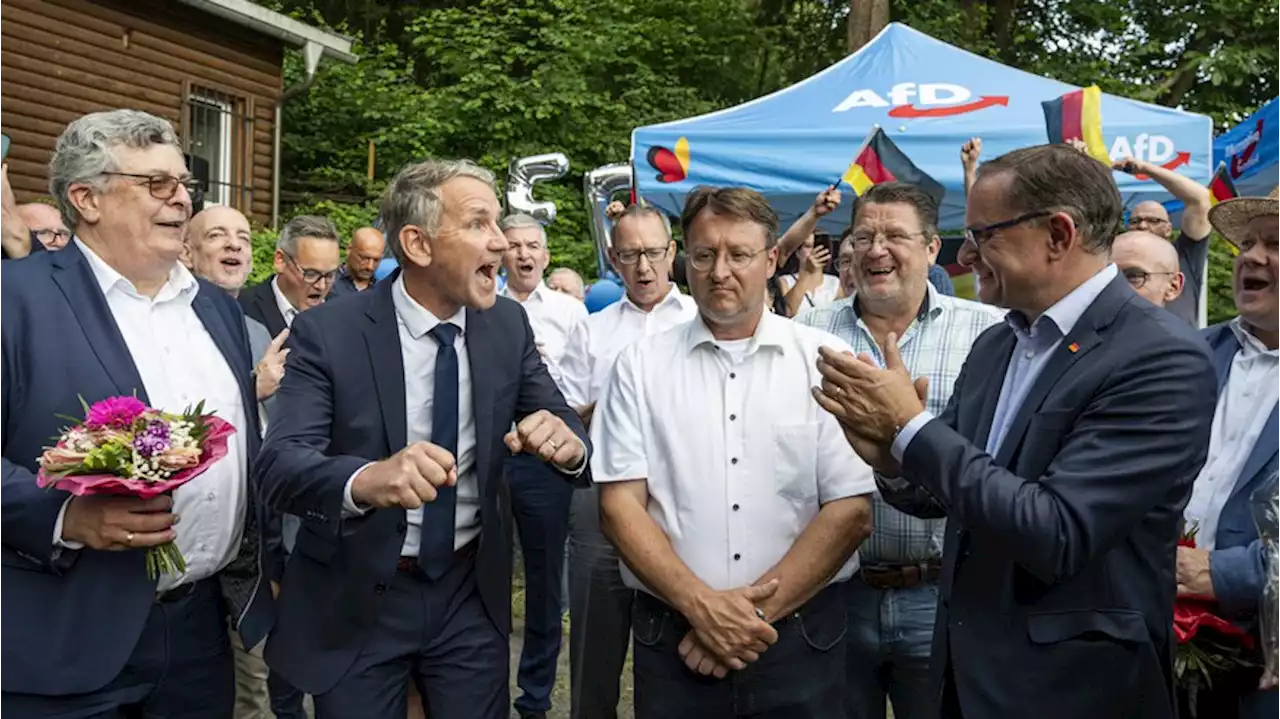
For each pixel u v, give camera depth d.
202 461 2.27
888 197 3.15
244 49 12.30
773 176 6.70
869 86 7.14
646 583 2.56
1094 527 1.86
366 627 2.52
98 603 2.34
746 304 2.57
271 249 11.18
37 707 2.31
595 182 7.15
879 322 3.22
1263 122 7.76
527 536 4.28
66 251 2.45
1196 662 2.27
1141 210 4.38
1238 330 2.66
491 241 2.53
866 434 2.08
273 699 3.81
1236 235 2.62
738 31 17.62
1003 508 1.89
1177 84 17.14
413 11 19.73
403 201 2.53
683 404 2.63
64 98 10.15
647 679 2.66
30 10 9.75
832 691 2.64
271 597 2.75
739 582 2.59
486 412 2.66
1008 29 18.03
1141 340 1.93
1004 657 2.01
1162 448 1.87
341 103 15.78
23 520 2.22
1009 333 2.25
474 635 2.69
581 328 4.25
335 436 2.56
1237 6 16.97
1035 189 1.99
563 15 16.28
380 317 2.60
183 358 2.57
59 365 2.33
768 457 2.59
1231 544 2.46
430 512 2.59
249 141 12.38
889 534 2.94
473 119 14.72
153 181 2.42
